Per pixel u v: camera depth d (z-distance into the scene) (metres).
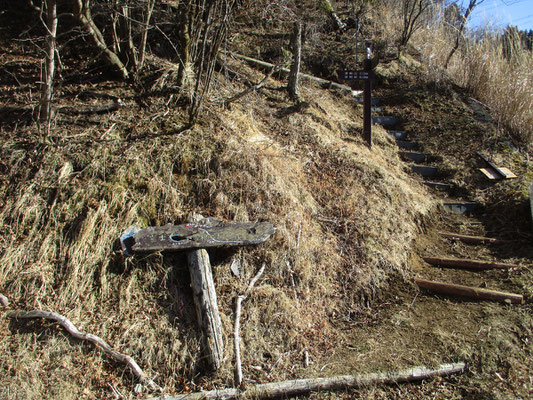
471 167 6.83
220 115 5.72
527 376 3.67
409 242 5.41
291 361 4.02
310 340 4.23
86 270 4.18
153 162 4.90
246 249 4.54
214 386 3.72
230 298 4.24
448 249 5.51
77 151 4.89
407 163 7.02
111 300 4.07
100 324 3.91
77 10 5.37
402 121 7.91
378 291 4.79
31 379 3.57
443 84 8.68
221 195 4.83
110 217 4.47
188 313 4.06
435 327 4.27
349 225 5.21
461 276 4.98
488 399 3.51
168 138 5.18
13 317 3.88
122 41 6.15
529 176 6.36
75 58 6.62
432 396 3.64
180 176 4.89
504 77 8.16
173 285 4.18
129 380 3.68
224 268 4.38
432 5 10.84
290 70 7.28
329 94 8.02
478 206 6.22
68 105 5.53
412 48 10.12
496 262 5.06
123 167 4.79
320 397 3.70
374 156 6.58
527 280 4.70
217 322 3.95
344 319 4.52
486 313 4.36
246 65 7.84
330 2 10.19
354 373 3.81
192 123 5.30
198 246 4.23
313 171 5.77
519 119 7.44
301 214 5.05
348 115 7.64
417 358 3.94
